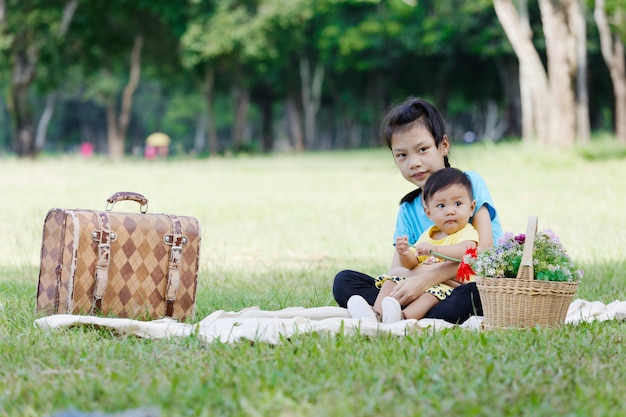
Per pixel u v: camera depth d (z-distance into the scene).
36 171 27.41
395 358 4.61
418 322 5.64
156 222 6.27
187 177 25.81
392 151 6.41
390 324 5.52
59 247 5.97
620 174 22.55
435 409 3.72
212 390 4.00
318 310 6.18
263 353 4.78
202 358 4.71
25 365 4.63
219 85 55.69
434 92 56.81
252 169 30.30
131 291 6.16
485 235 6.08
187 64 43.56
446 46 49.62
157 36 46.62
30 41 38.97
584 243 11.53
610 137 33.00
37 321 5.61
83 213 5.98
